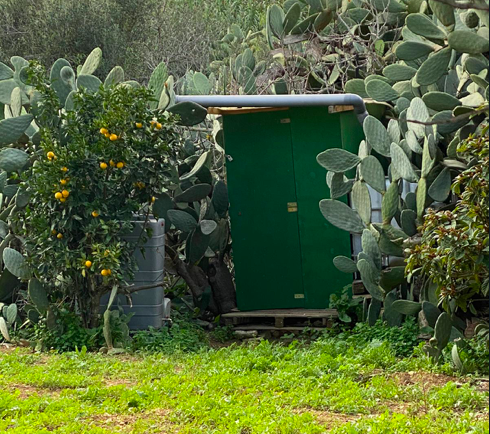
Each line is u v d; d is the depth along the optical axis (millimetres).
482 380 7238
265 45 14352
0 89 9898
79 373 7703
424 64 8992
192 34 21062
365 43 11695
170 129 9016
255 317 10141
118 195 8922
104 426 6238
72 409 6473
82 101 8852
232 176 10219
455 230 7062
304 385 7035
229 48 15242
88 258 8875
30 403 6629
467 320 9406
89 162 8703
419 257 7363
